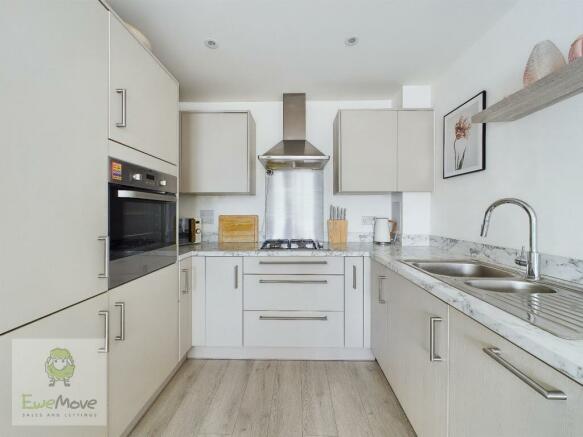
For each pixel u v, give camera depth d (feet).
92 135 3.65
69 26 3.28
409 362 4.76
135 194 4.45
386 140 8.09
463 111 6.64
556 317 2.63
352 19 5.54
